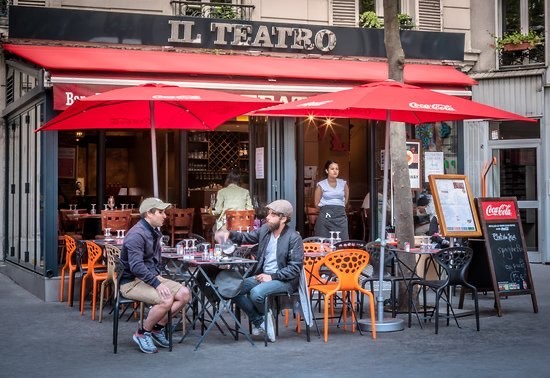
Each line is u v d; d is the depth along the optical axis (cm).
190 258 871
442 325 947
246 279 859
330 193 1306
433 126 1429
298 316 902
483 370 710
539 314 1024
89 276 1027
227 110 1010
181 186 1580
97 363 748
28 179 1268
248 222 1266
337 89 1316
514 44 1681
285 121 1373
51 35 1245
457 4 1705
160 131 1662
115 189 1661
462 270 915
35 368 729
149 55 1279
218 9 1480
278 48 1391
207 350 806
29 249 1260
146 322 796
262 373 705
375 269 991
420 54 1488
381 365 734
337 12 1606
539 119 1673
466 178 1065
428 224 1377
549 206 1661
